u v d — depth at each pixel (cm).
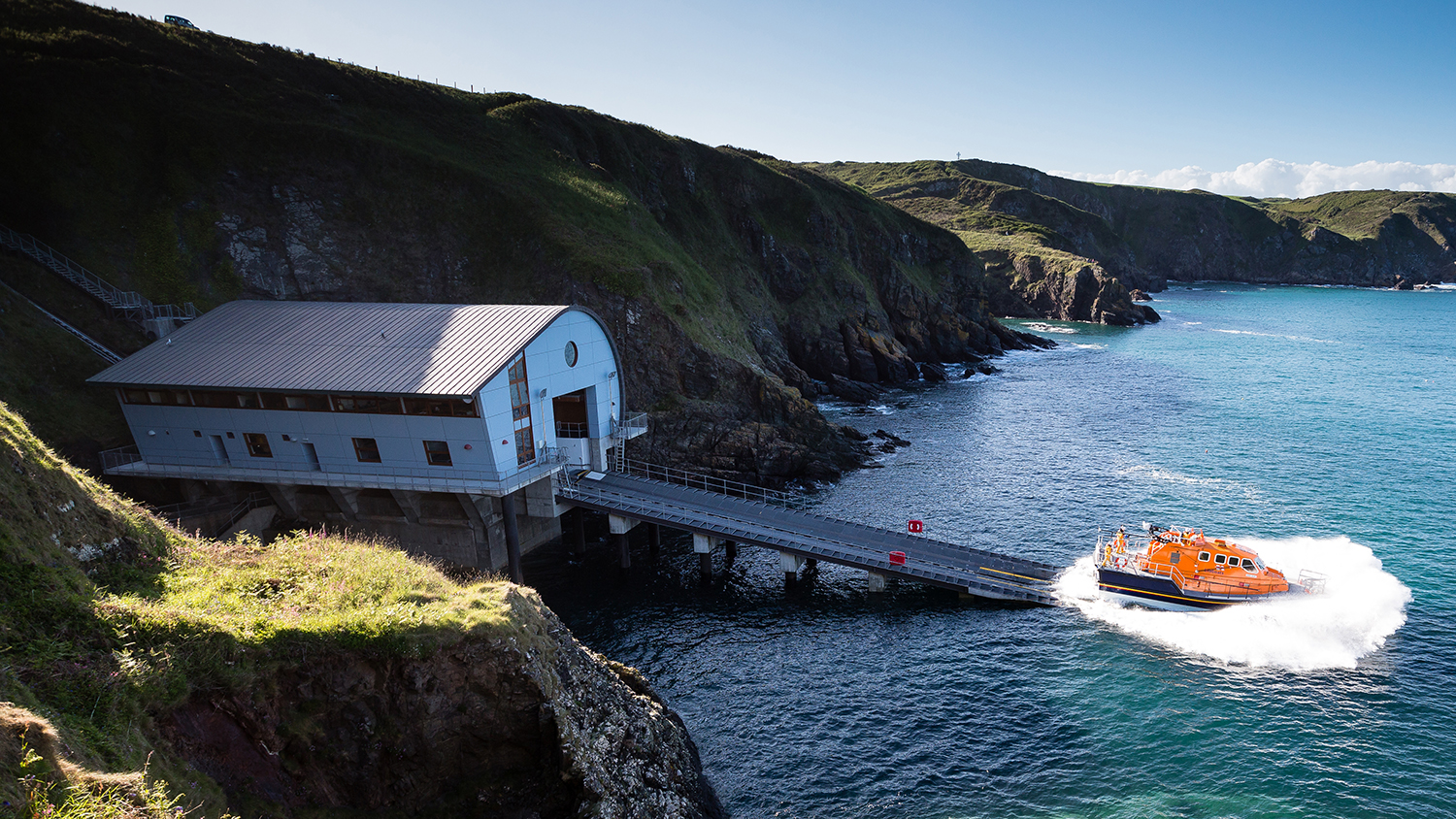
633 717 2519
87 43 7000
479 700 2159
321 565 2402
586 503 4706
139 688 1667
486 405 4025
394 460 4262
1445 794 2655
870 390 9706
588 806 2155
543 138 9606
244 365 4362
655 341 6869
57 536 2083
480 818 2142
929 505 5744
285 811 1891
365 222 7256
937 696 3344
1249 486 5900
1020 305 18875
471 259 7500
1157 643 3688
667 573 4734
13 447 2144
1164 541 4078
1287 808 2612
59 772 1294
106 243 6012
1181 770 2814
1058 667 3528
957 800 2712
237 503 4497
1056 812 2638
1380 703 3173
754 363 8169
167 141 6712
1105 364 11894
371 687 2053
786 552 4441
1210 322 17275
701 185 11300
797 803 2705
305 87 8188
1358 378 10194
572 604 4325
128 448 4666
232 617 1992
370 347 4412
